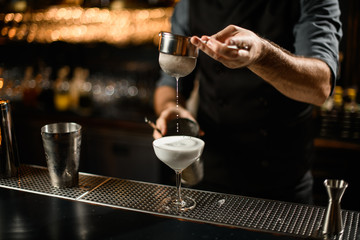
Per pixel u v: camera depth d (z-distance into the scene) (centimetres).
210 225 106
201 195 125
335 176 265
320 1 154
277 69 127
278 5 165
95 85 388
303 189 179
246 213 113
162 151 108
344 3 304
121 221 108
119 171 351
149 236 100
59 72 405
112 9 361
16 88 398
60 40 391
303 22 158
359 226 105
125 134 342
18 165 140
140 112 361
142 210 114
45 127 128
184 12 197
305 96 145
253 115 173
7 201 121
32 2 382
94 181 136
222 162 184
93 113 375
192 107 212
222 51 102
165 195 125
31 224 107
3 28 398
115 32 376
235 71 171
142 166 341
